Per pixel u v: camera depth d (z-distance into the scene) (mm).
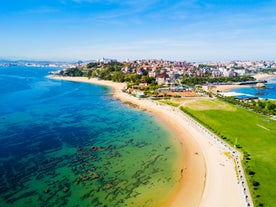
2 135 120812
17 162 91375
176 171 85375
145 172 85000
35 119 153625
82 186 75812
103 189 74375
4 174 82438
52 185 76125
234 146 102750
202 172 83438
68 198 69625
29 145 108625
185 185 76125
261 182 73625
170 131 129750
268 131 125062
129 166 89500
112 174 83500
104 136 122688
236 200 66875
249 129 128375
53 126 139000
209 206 65188
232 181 76062
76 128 136125
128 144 111500
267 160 89000
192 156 96688
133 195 71375
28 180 78875
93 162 92562
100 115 167500
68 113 172375
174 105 193500
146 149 105375
